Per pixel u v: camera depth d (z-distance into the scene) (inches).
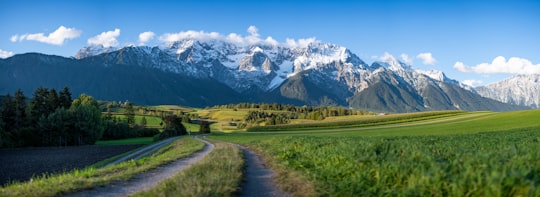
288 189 654.5
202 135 5644.7
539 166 518.3
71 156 2721.5
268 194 627.5
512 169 470.6
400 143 973.2
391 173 601.0
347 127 5536.4
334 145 1100.5
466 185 474.6
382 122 5585.6
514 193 446.6
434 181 506.0
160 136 5315.0
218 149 1656.0
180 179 658.2
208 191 559.2
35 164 2132.1
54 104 4741.6
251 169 971.9
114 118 6318.9
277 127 6077.8
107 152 3075.8
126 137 5816.9
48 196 584.7
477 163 549.3
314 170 787.4
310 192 602.9
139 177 826.2
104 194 624.7
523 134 1919.3
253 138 3339.1
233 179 702.5
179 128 6279.5
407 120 5585.6
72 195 611.2
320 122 5895.7
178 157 1355.8
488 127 3410.4
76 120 4266.7
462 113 5856.3
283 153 1189.7
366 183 596.4
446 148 839.7
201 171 777.6
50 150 3408.0
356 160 719.7
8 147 3828.7
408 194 502.6
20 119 4288.9
